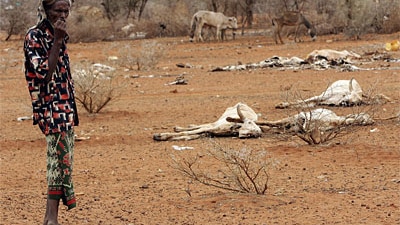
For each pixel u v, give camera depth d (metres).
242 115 26.70
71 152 13.95
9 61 69.69
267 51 77.62
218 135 26.84
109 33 106.75
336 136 25.31
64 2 13.65
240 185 17.28
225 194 17.20
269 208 15.78
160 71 59.88
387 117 29.80
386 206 15.65
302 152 23.08
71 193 13.93
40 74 13.35
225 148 21.34
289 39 95.50
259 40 96.88
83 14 115.81
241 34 109.94
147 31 111.69
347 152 22.78
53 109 13.70
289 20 88.88
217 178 19.27
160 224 14.84
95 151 25.34
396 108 32.19
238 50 80.38
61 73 13.80
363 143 24.34
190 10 123.88
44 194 18.56
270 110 33.62
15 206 17.06
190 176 18.09
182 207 16.23
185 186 18.67
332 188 17.81
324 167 20.67
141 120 32.81
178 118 33.09
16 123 33.56
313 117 25.30
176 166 21.34
